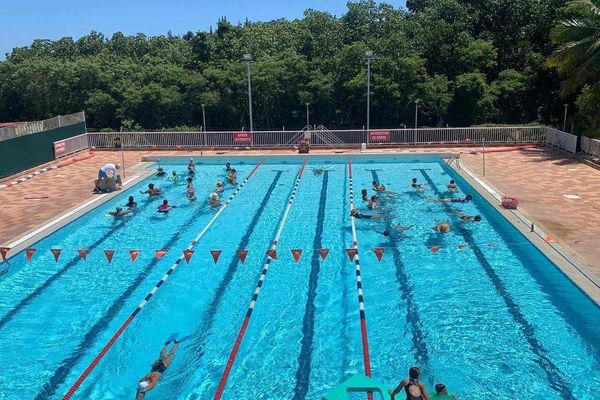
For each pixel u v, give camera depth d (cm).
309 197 1855
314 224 1546
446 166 2345
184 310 1044
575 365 834
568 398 757
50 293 1125
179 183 2108
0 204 1764
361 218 1580
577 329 938
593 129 2450
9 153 2214
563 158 2353
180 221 1603
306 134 2811
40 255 1323
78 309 1055
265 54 4238
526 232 1351
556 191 1759
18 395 795
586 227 1377
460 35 3934
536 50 3853
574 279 1069
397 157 2541
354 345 909
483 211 1620
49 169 2370
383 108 3700
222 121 4016
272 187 2020
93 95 4166
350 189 1945
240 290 1123
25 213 1644
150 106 3966
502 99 3756
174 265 1259
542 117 3675
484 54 3856
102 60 4781
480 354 870
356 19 4562
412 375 725
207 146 2870
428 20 4219
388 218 1577
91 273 1224
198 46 4462
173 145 2891
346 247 1351
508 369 829
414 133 2808
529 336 920
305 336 941
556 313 994
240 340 931
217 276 1194
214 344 921
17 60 5403
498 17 4138
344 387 733
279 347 908
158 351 907
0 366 869
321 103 3794
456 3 4200
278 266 1241
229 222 1584
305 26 4600
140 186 2061
